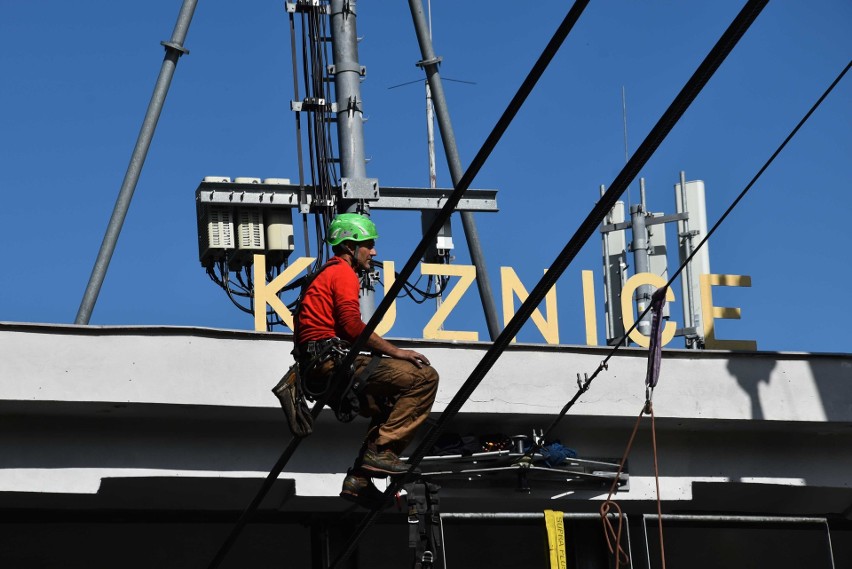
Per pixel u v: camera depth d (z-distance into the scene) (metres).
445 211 12.28
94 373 23.11
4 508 24.78
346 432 25.05
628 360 25.69
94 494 23.66
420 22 32.69
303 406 14.62
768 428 26.55
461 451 24.36
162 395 23.28
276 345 24.06
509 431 25.55
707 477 26.53
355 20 30.58
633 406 25.44
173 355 23.50
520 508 26.28
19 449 23.48
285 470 24.58
